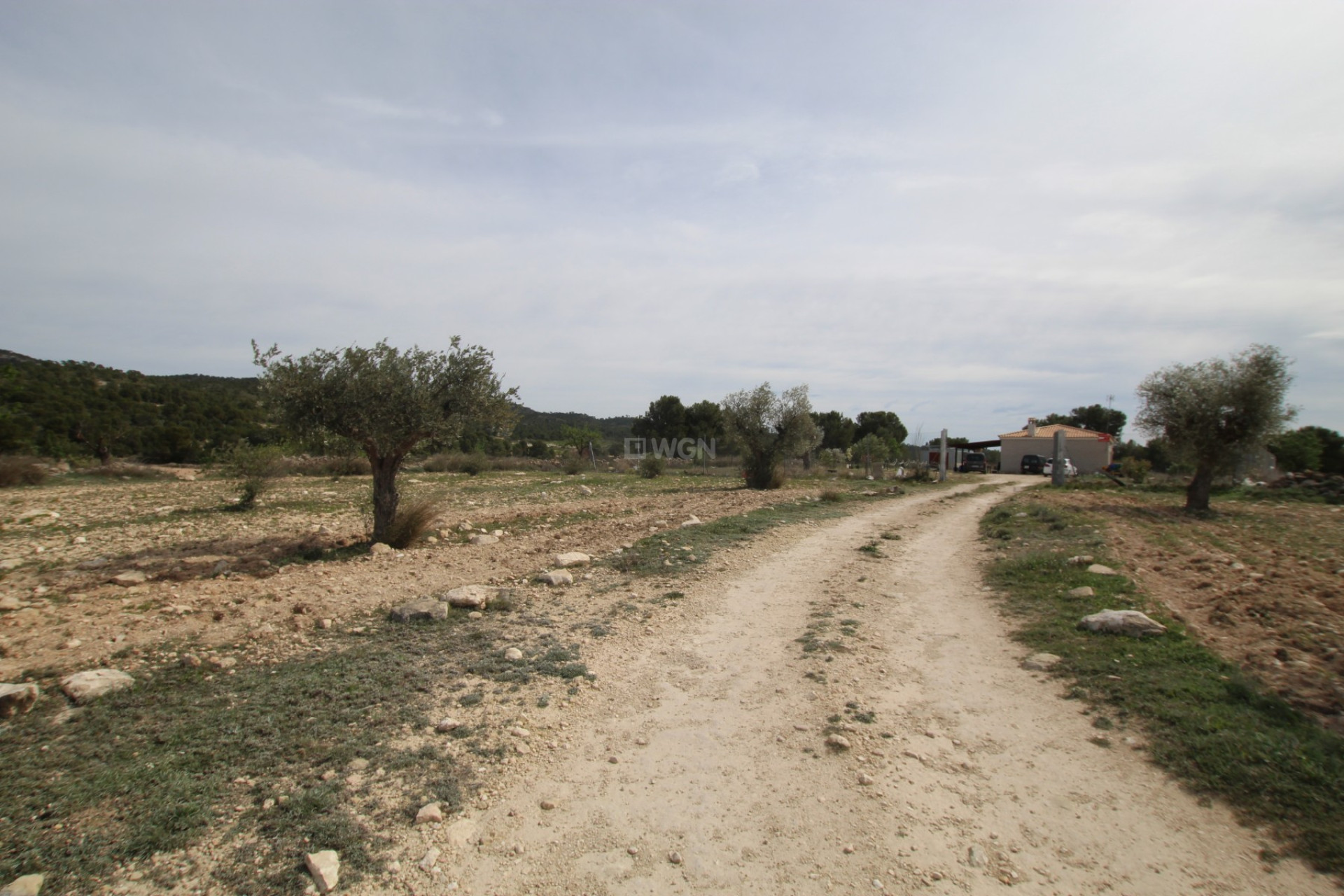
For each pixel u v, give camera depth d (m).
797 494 25.25
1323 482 25.75
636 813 4.02
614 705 5.57
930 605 8.77
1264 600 8.23
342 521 15.60
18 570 9.73
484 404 12.52
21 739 4.57
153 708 5.09
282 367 11.39
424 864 3.50
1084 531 13.91
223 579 9.28
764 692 5.83
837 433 70.38
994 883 3.41
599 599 8.72
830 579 10.17
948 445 57.56
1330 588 9.07
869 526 16.48
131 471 28.03
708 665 6.48
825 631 7.48
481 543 12.93
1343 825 3.68
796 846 3.71
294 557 11.09
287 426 11.59
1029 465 50.09
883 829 3.87
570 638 7.09
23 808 3.80
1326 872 3.39
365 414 11.53
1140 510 19.23
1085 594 8.48
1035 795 4.19
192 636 6.68
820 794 4.23
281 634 6.87
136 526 14.24
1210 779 4.21
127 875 3.33
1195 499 19.39
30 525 13.95
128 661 5.98
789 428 28.20
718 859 3.60
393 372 11.92
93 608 7.58
